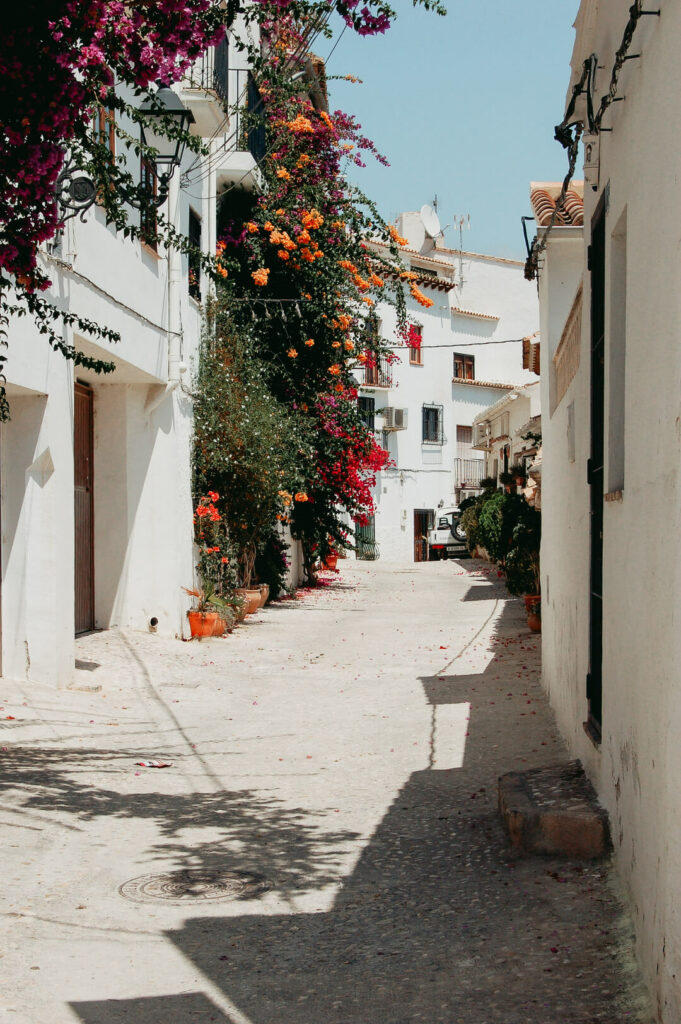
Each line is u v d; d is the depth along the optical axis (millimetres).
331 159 21125
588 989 3979
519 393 35344
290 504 20453
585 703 6859
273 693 11648
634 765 4562
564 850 5586
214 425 16891
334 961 4367
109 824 6383
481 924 4730
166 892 5215
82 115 6371
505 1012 3830
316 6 6391
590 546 6637
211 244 18062
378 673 13086
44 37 5508
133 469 15008
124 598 14883
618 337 5613
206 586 16578
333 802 6992
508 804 5902
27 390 9953
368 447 24000
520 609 20594
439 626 18219
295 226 20109
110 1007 3920
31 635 10555
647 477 4207
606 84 5789
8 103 5613
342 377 22719
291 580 26109
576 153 6000
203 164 15969
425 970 4254
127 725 9547
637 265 4609
